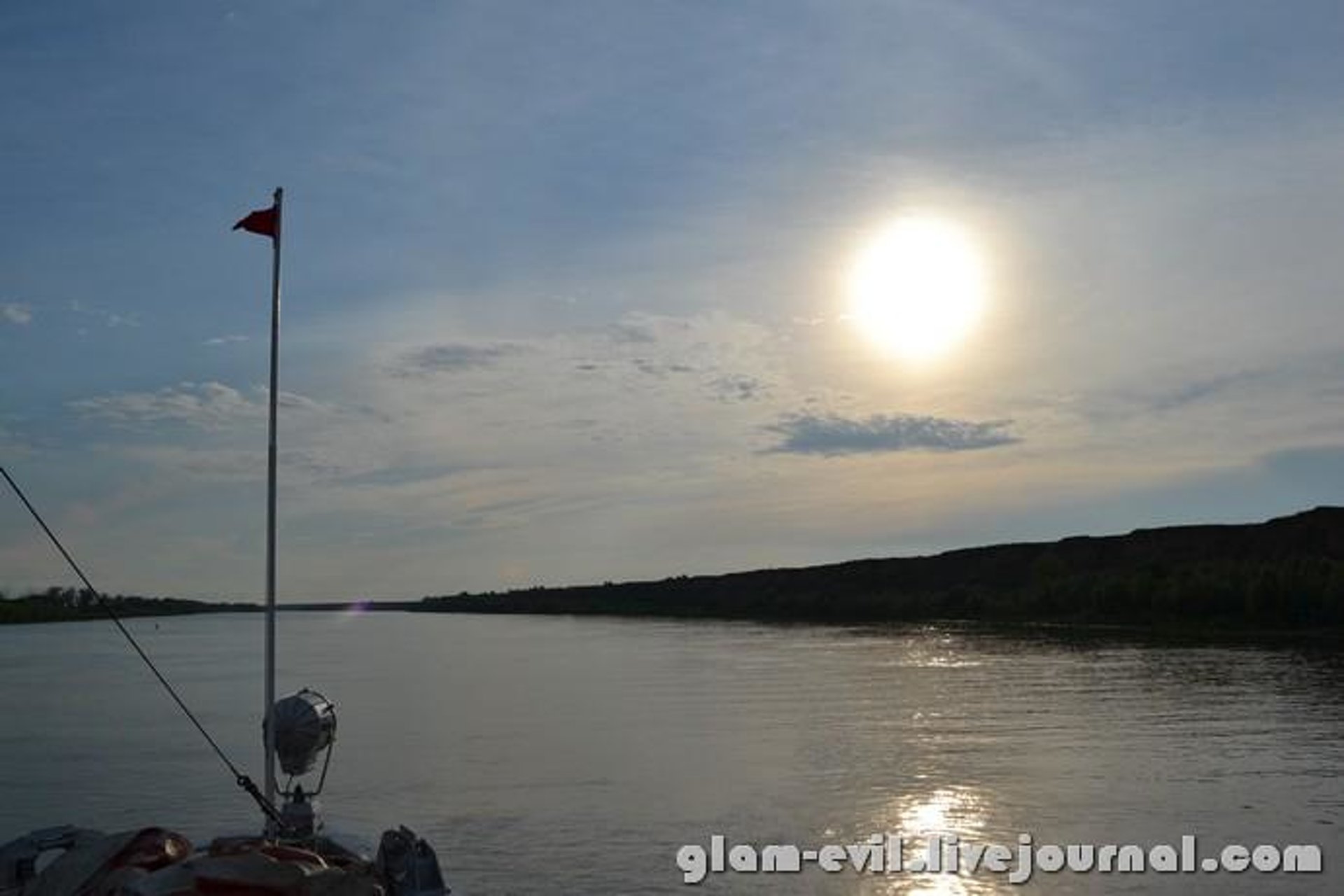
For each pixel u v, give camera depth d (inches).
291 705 645.9
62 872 540.7
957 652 3339.1
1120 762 1422.2
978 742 1610.5
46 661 4352.9
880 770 1403.8
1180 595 4089.6
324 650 5034.5
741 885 912.9
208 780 1437.0
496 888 911.7
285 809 636.7
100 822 1195.9
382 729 1952.5
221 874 491.8
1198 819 1105.4
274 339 665.6
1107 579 4672.7
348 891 498.6
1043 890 890.7
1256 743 1553.9
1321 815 1115.9
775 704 2176.4
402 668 3577.8
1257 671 2551.7
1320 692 2134.6
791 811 1175.6
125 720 2194.9
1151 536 5477.4
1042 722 1807.3
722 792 1289.4
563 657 3890.3
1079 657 3034.0
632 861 989.2
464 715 2170.3
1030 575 5639.8
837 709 2049.7
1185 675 2503.7
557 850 1031.0
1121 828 1072.8
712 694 2420.0
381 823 1151.0
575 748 1660.9
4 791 1370.6
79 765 1576.0
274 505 654.5
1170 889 885.2
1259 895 871.1
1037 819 1117.1
